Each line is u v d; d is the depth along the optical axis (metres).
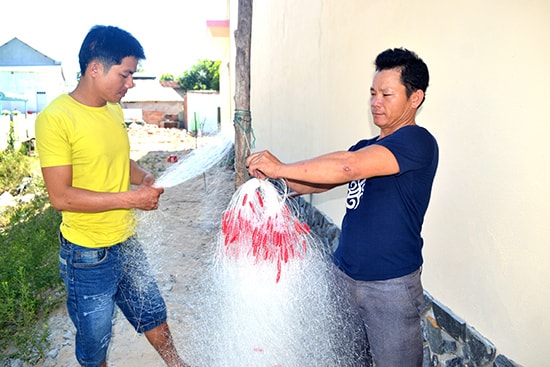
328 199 4.57
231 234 2.03
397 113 1.95
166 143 18.00
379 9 3.29
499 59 2.07
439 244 2.60
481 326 2.25
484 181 2.19
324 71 4.57
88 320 2.33
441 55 2.51
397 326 2.03
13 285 3.99
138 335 3.51
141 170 2.76
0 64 36.41
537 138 1.87
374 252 1.99
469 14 2.26
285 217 2.05
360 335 2.26
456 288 2.45
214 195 6.40
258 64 8.67
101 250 2.30
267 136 7.73
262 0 8.08
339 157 1.77
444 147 2.50
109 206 2.16
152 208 2.29
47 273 4.28
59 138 2.10
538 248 1.88
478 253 2.25
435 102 2.57
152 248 4.44
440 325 2.58
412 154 1.82
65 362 3.22
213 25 14.70
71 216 2.26
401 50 1.92
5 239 5.55
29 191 9.09
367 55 3.52
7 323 3.75
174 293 3.98
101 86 2.18
